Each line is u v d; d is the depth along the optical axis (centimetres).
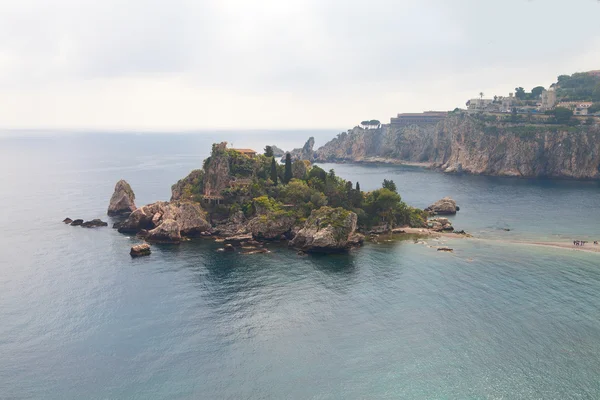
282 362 8812
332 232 15375
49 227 18788
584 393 7844
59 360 8900
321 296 11675
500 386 8062
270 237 16800
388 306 11069
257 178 19825
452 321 10275
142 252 14900
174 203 18250
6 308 11000
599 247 15988
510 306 10956
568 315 10438
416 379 8288
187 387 8119
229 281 12669
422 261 14438
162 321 10338
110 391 8044
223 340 9562
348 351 9156
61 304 11200
